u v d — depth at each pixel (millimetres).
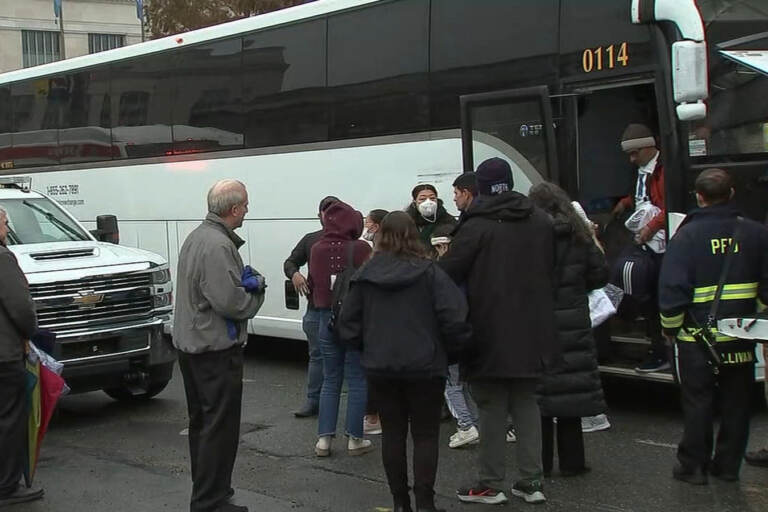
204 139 11750
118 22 49906
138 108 12688
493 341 5641
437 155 9148
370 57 9758
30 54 47719
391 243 5547
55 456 7719
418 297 5445
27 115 14492
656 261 7871
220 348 5625
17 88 14664
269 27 10875
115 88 13031
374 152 9734
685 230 6062
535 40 8367
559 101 8211
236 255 5672
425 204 7738
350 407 7285
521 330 5641
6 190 10086
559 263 6238
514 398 5945
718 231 5984
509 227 5699
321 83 10273
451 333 5418
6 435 6320
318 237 8172
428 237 7801
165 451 7770
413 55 9336
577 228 6262
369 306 5543
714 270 5973
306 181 10492
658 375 7859
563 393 6242
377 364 5441
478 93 8750
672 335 6168
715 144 7547
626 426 7934
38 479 7047
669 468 6645
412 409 5602
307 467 7070
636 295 7887
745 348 6008
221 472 5723
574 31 8109
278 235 10891
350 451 7328
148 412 9266
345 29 10031
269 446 7691
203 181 11789
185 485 6785
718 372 6039
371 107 9750
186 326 5676
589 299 7242
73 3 48594
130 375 9062
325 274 7211
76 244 9367
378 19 9688
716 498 5980
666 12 7395
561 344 6250
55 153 14039
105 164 13219
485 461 5965
